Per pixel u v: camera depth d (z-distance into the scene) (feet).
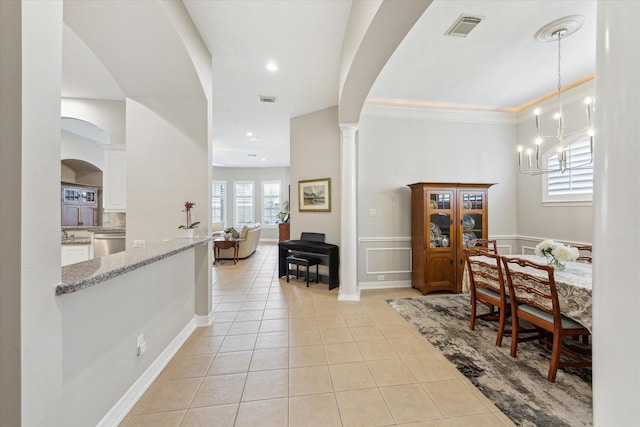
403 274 14.88
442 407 5.67
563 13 7.70
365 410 5.59
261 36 8.82
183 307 8.55
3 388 3.03
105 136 19.70
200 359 7.51
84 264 5.04
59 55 3.48
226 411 5.57
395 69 10.79
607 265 1.91
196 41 8.36
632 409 1.80
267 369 7.03
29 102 3.11
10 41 2.99
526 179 14.96
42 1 3.24
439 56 9.86
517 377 6.68
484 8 7.48
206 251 9.59
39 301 3.28
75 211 20.71
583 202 12.17
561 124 9.64
